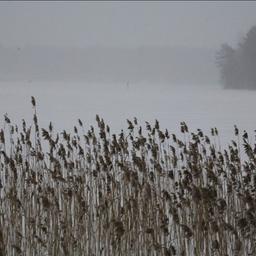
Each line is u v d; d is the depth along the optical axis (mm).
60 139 73625
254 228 25047
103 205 25828
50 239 26266
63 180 26953
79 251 25922
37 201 26844
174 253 23344
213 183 27500
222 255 24359
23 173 28609
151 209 26734
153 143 31594
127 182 28438
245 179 27109
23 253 25406
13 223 26094
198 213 25766
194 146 29797
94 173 27469
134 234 26609
